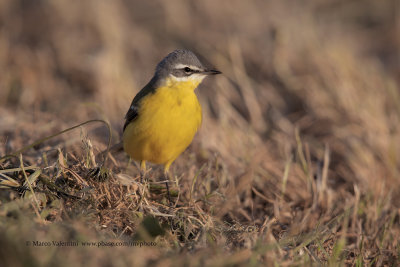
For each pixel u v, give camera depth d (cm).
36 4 2391
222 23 2316
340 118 1514
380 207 1091
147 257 729
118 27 2131
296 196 1163
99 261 658
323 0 2548
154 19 2397
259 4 2452
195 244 797
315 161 1359
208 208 1038
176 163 1225
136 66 1927
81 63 1847
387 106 1591
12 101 1623
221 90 1689
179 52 1066
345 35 2188
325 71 1706
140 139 1032
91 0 2250
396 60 1992
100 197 905
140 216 891
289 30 2028
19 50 1933
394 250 961
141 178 1048
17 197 859
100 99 1587
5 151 1138
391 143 1334
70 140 1171
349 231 1034
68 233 714
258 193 1114
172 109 1015
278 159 1345
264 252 766
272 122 1584
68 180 922
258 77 1823
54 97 1667
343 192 1197
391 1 2462
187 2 2470
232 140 1382
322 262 865
